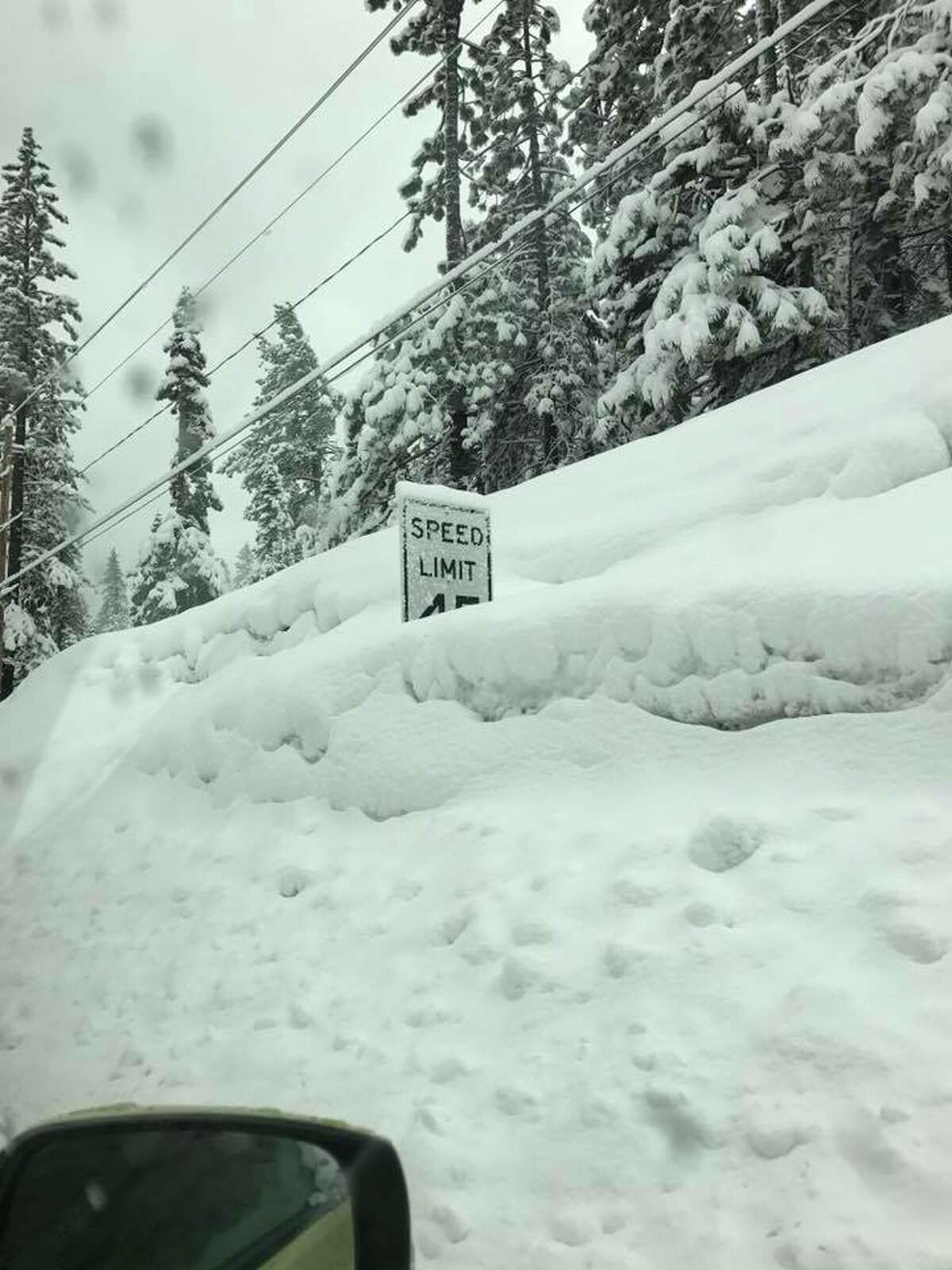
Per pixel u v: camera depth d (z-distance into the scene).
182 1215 1.74
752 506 7.89
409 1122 3.54
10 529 30.45
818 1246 2.45
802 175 16.97
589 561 8.47
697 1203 2.75
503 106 25.50
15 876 8.78
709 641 5.06
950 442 7.42
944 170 14.02
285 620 10.95
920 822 3.77
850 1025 3.03
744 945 3.57
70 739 12.09
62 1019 5.72
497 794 5.52
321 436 39.91
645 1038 3.37
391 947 4.75
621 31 23.36
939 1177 2.48
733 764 4.70
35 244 31.66
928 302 20.67
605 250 18.45
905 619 4.42
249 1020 4.76
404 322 23.48
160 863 7.33
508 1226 2.96
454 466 24.83
